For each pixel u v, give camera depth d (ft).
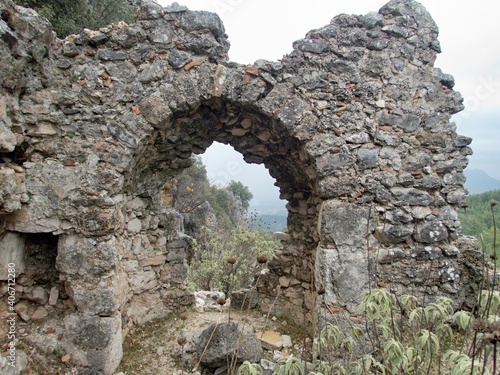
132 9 23.04
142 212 15.37
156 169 15.47
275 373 7.66
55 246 12.68
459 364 5.88
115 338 12.18
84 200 11.87
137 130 12.30
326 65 12.96
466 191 13.30
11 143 10.82
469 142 13.32
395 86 13.16
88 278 11.84
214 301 18.95
